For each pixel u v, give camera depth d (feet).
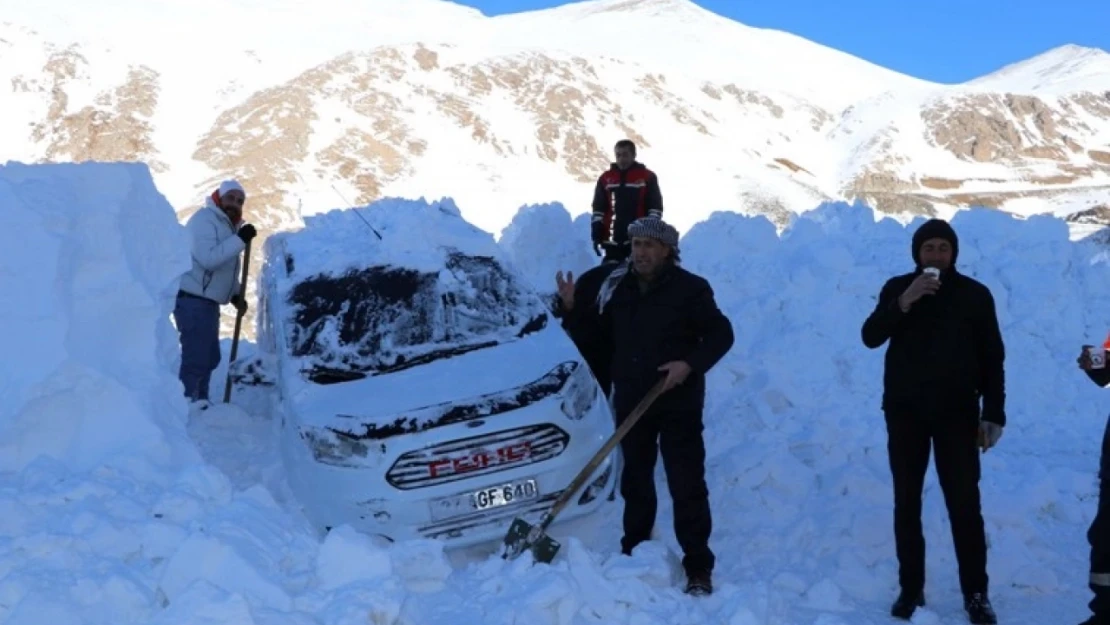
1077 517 18.80
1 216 18.66
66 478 16.60
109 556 14.19
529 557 15.19
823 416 21.70
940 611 15.65
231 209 25.99
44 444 17.65
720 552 17.62
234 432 23.79
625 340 16.63
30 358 17.95
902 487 15.46
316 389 19.07
